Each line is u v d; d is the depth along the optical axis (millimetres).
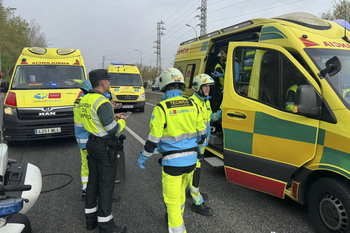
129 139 7062
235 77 3604
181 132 2465
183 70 6043
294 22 3324
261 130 3145
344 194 2441
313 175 2889
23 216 2213
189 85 5590
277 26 3271
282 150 2945
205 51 5172
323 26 3350
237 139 3424
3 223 1785
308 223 3043
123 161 3979
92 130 2684
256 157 3217
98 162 2734
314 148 2676
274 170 3039
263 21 3686
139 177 4441
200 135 2646
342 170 2400
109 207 2762
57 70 6527
